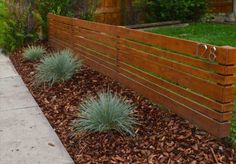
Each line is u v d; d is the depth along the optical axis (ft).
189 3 34.94
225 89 11.44
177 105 13.83
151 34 15.06
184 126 13.05
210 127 12.19
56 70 20.07
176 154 11.66
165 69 14.43
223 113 11.68
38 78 20.54
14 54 28.73
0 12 32.65
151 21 36.58
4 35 30.86
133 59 16.87
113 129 13.41
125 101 15.85
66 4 30.76
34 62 25.14
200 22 35.60
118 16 37.17
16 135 14.14
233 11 36.19
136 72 16.71
